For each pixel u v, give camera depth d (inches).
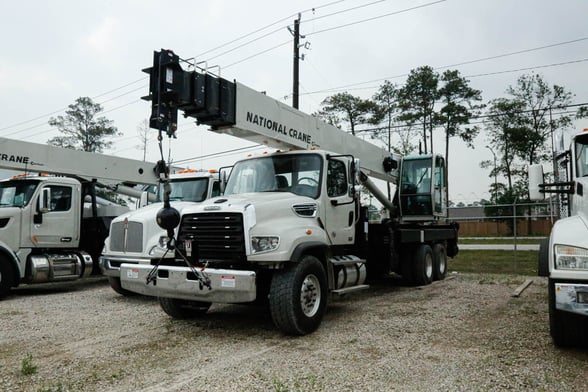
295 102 880.3
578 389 147.8
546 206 586.6
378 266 417.7
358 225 311.6
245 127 271.0
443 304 310.0
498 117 1658.5
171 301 259.9
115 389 153.9
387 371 167.9
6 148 412.5
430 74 1592.0
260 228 219.5
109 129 1974.7
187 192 396.8
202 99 245.3
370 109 1513.3
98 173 482.3
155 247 324.8
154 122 227.8
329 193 272.2
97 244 454.3
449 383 154.9
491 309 287.1
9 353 199.3
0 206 386.6
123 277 239.9
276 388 149.3
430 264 435.2
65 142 1926.7
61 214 403.5
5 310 305.0
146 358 189.8
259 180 282.2
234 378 163.0
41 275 375.9
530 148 1630.2
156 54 233.1
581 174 218.5
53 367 178.5
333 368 171.9
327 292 241.8
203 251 230.2
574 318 180.9
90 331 239.8
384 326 243.6
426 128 1604.3
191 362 183.2
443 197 478.9
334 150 359.3
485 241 905.5
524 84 1630.2
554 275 173.6
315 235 239.3
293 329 218.2
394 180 464.1
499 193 1626.5
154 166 540.4
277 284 218.8
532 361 176.9
